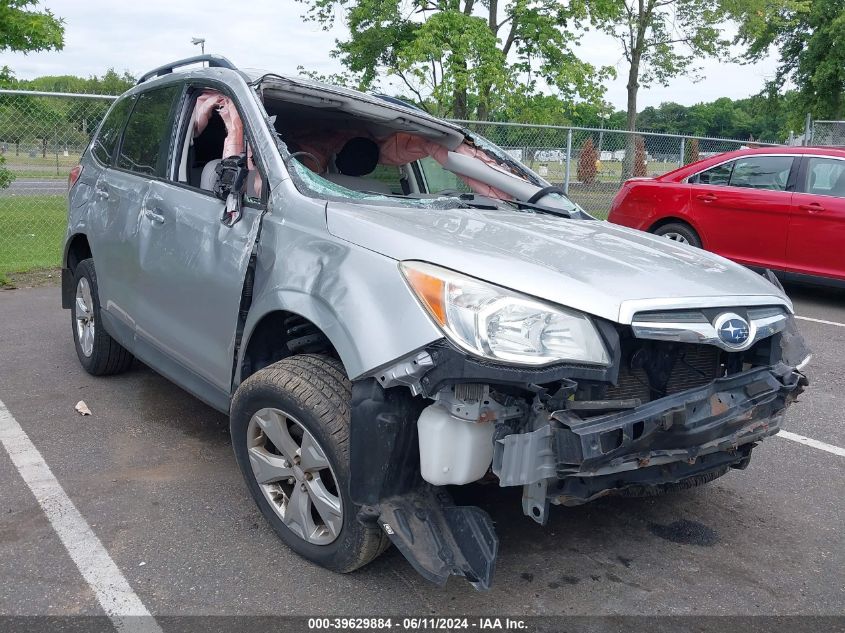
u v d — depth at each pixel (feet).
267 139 10.63
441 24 56.75
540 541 10.42
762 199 27.12
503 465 7.62
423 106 60.70
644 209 30.40
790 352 9.58
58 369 17.01
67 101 30.30
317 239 9.25
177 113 12.88
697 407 8.30
